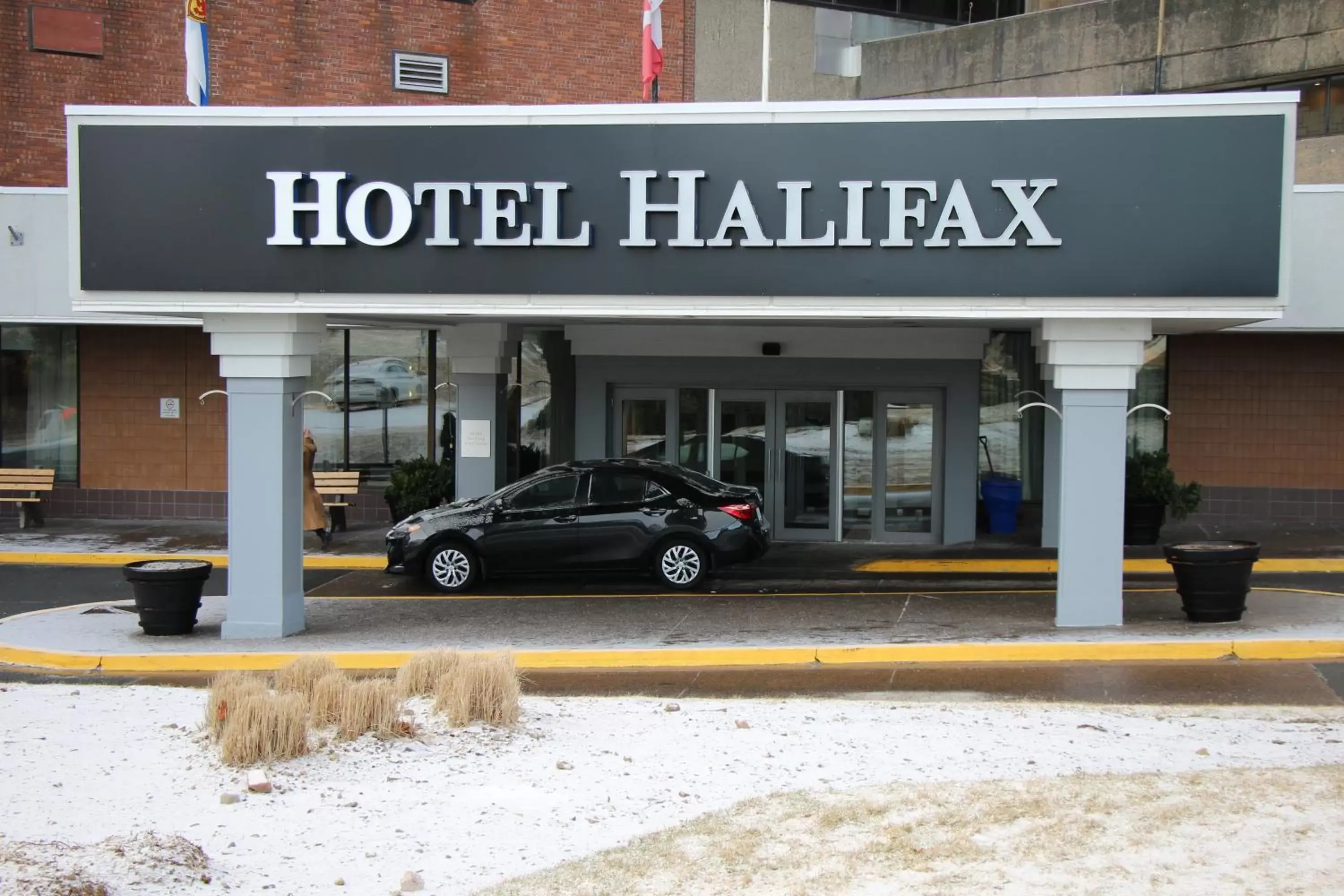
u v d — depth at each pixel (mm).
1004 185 13875
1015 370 24219
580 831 8234
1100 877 7070
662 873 7410
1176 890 6863
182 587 15547
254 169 14852
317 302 14898
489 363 21047
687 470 18859
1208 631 13883
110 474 25062
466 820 8445
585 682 13203
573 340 22312
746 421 22531
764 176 14234
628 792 9000
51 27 25531
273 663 14297
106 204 15023
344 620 16531
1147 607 15906
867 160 14109
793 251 14297
